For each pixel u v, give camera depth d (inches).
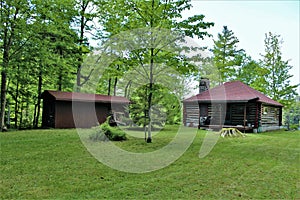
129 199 120.3
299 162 214.4
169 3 323.3
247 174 170.9
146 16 330.3
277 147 307.9
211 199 122.4
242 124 583.8
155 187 139.6
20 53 438.6
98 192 129.2
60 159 202.7
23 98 620.7
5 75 447.8
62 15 498.6
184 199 121.7
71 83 596.7
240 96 569.9
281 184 148.9
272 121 658.8
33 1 434.6
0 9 415.2
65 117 503.5
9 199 115.6
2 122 440.8
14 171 163.0
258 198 125.0
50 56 463.5
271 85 865.5
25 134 371.2
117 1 329.4
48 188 132.6
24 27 430.0
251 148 295.0
